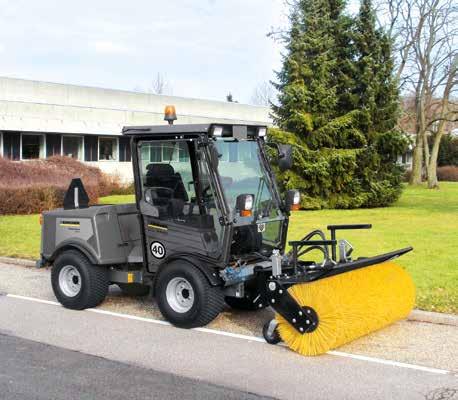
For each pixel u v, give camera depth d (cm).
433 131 4422
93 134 3003
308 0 2186
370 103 2147
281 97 2138
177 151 688
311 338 587
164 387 508
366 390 504
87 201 838
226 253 651
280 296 603
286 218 741
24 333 668
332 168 2103
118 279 757
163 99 3634
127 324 705
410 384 518
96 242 739
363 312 612
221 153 674
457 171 4669
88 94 3253
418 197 2709
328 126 2097
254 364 567
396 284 684
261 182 716
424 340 647
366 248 1221
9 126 2628
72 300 763
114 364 566
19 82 2952
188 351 605
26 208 1908
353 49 2198
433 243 1279
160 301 688
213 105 3947
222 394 493
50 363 568
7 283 943
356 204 2153
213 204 661
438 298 795
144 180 713
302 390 504
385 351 609
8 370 548
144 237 719
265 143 733
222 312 760
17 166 2200
